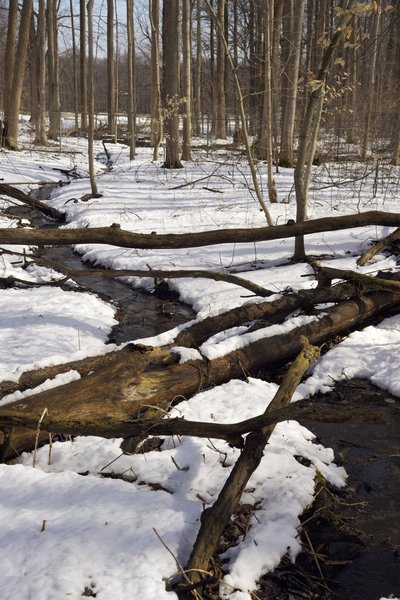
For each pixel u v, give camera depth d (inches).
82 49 1136.2
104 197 586.6
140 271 235.5
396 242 333.1
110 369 173.5
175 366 187.3
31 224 487.5
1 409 151.8
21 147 995.3
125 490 131.6
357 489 153.9
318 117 320.2
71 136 1326.3
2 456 149.5
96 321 273.1
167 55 722.2
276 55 549.3
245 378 209.0
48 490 131.3
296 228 233.9
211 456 152.6
